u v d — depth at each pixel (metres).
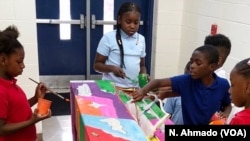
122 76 2.07
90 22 3.89
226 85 1.72
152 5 3.79
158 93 1.67
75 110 1.55
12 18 2.61
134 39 2.27
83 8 3.87
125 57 2.22
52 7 3.79
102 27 3.95
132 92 1.68
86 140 1.15
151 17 3.84
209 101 1.67
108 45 2.23
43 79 4.04
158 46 3.92
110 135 1.11
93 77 4.10
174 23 3.85
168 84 1.69
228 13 2.82
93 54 4.03
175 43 3.93
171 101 1.89
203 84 1.69
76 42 3.99
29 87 2.80
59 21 3.83
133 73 2.24
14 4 2.58
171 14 3.80
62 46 3.97
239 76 1.22
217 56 1.65
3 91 1.51
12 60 1.52
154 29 3.87
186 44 3.75
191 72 1.65
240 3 2.63
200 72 1.62
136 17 2.14
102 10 3.89
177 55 3.98
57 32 3.90
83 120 1.23
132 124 1.23
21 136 1.63
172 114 1.84
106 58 2.27
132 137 1.12
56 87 4.10
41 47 3.92
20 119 1.61
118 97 1.56
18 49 1.53
